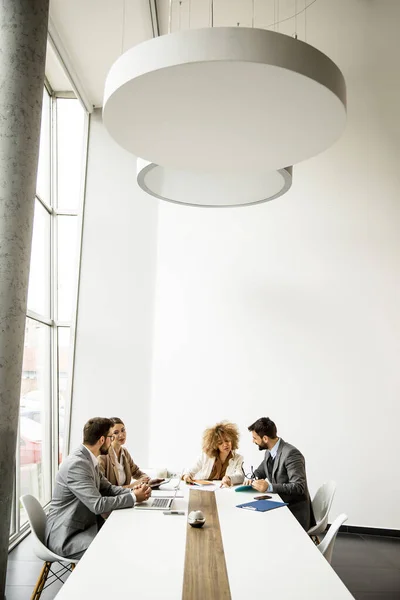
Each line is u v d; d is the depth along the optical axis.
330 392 6.33
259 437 4.56
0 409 3.52
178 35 2.29
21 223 3.69
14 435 3.65
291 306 6.51
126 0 5.54
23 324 3.72
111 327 7.05
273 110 2.71
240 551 2.65
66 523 3.44
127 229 7.28
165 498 3.84
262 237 6.68
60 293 7.54
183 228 6.82
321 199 6.65
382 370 6.30
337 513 6.14
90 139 7.51
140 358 6.96
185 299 6.68
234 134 2.98
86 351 7.02
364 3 6.72
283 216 6.68
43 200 7.14
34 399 6.80
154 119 2.80
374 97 6.71
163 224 6.86
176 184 3.91
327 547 3.06
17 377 3.66
